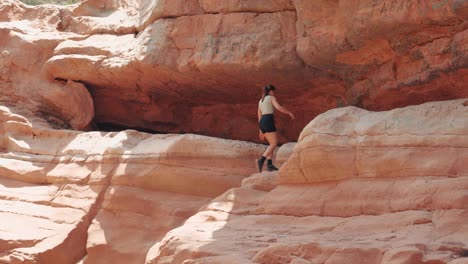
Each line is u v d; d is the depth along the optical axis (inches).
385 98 388.2
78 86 534.3
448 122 273.6
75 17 565.9
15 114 512.1
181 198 413.1
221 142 414.9
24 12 583.5
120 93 538.0
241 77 453.7
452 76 341.4
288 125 493.0
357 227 270.8
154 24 477.4
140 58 474.0
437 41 338.3
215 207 343.0
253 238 278.5
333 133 303.6
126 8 551.2
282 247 246.7
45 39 549.0
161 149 422.3
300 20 399.9
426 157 271.6
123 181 428.8
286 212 311.4
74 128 540.1
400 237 244.4
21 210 437.7
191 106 537.6
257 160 380.2
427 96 364.2
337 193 295.9
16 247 406.6
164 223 404.5
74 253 418.0
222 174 407.5
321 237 262.4
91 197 437.1
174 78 482.9
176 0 464.8
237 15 439.2
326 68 410.6
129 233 413.7
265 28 427.5
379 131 289.3
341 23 370.9
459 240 230.1
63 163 468.1
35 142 496.7
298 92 458.6
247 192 348.8
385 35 354.6
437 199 254.4
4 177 472.7
